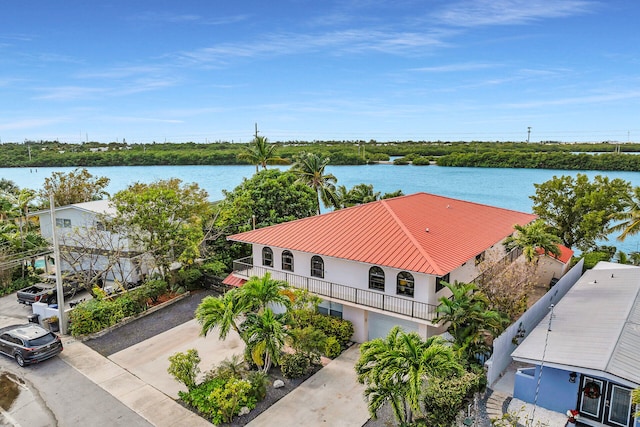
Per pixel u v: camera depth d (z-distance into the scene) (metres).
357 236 21.45
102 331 22.16
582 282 23.42
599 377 13.37
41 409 15.58
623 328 16.03
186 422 14.77
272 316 16.55
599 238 33.38
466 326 16.84
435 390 14.17
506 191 60.19
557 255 23.09
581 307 19.23
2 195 37.94
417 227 22.02
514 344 18.30
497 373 17.05
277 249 23.17
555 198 34.06
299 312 19.52
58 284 21.72
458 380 14.64
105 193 46.06
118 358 19.45
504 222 27.52
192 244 26.69
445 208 27.45
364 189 47.81
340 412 15.30
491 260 21.72
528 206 49.31
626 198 31.19
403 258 18.72
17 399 16.20
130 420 14.91
